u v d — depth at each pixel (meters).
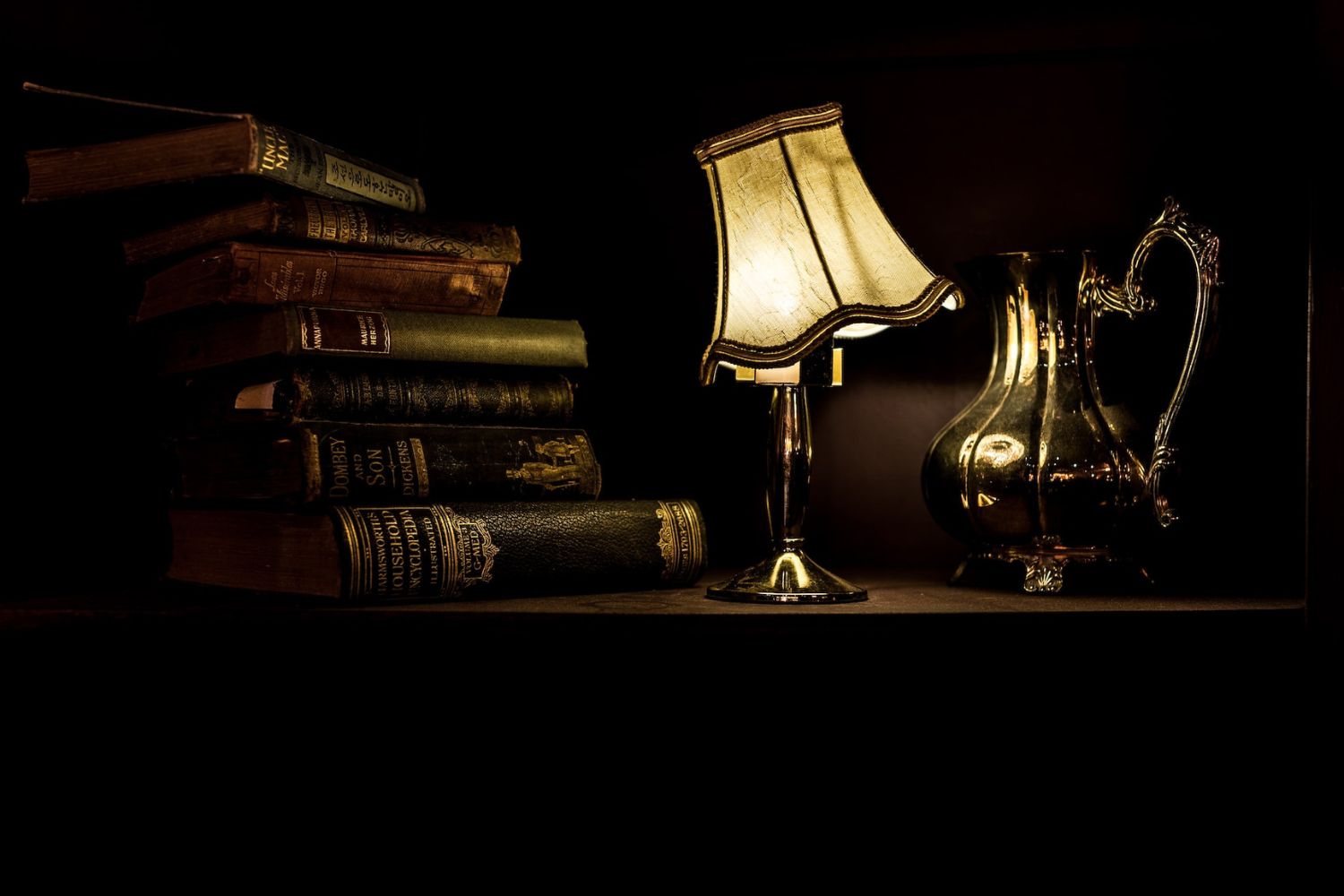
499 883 1.05
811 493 1.22
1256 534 1.12
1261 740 0.96
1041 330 0.99
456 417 0.96
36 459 1.02
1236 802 0.97
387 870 1.05
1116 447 0.95
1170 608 0.85
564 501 0.98
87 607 0.85
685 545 1.00
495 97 1.25
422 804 1.05
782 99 1.22
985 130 1.19
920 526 1.21
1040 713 1.01
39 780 0.98
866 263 0.90
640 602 0.90
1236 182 1.15
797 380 0.95
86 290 1.04
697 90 1.23
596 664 0.82
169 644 0.83
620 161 1.24
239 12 1.11
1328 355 0.84
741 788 1.04
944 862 1.02
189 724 1.03
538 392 1.01
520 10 1.15
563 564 0.93
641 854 1.05
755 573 0.93
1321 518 0.83
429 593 0.87
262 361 0.90
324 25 1.16
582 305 1.25
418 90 1.24
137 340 1.07
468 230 0.98
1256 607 0.85
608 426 1.24
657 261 1.24
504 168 1.25
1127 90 1.17
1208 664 0.83
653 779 1.05
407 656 0.82
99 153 0.90
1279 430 1.12
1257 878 0.96
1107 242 1.17
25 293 1.01
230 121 0.84
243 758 1.04
